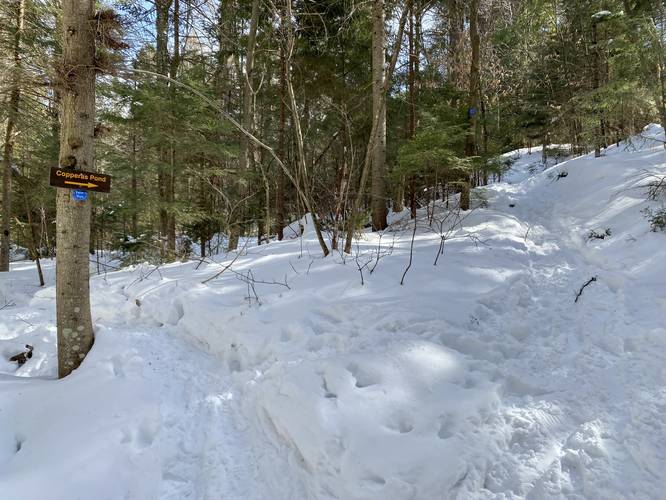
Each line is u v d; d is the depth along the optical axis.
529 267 5.50
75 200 3.36
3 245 10.30
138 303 4.66
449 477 2.04
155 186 9.34
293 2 7.31
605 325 3.59
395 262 5.17
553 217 8.74
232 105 11.83
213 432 2.75
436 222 8.51
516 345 3.38
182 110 7.50
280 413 2.60
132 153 7.67
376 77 8.06
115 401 2.88
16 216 11.52
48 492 2.21
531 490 2.03
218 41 9.38
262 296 4.36
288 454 2.47
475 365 2.93
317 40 8.94
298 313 3.83
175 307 4.41
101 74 3.50
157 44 7.95
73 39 3.18
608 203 7.69
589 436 2.31
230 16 9.05
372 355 2.93
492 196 11.16
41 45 8.30
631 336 3.29
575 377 2.90
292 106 5.30
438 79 10.38
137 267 6.35
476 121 8.70
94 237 11.91
